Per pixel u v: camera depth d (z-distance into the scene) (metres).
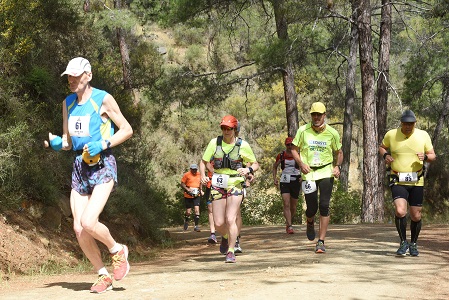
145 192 16.44
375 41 32.28
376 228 15.55
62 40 15.43
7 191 10.16
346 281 6.93
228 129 9.01
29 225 10.12
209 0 23.66
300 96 40.50
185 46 44.78
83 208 6.17
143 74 23.08
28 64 12.92
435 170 34.66
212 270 8.18
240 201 9.22
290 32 23.12
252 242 13.09
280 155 14.71
